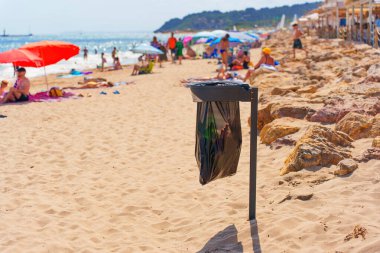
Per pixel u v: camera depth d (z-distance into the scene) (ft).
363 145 20.33
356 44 81.35
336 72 44.78
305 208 15.46
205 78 58.13
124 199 20.35
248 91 14.90
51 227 17.39
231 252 13.66
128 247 15.37
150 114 38.50
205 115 15.16
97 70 95.09
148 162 25.64
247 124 30.37
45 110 42.09
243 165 22.53
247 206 17.20
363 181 16.39
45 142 30.60
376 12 104.63
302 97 30.66
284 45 125.90
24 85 47.50
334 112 24.62
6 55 47.78
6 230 17.22
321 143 19.34
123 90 53.57
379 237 12.13
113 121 36.40
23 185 22.53
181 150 27.43
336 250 12.17
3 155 27.76
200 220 16.99
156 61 102.94
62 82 69.51
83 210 19.34
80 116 38.91
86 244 15.93
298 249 12.98
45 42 51.39
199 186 20.75
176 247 15.05
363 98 26.27
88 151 28.30
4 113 41.06
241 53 72.49
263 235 14.25
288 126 24.18
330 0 126.21
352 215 13.93
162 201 19.80
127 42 471.62
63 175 23.98
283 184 18.11
